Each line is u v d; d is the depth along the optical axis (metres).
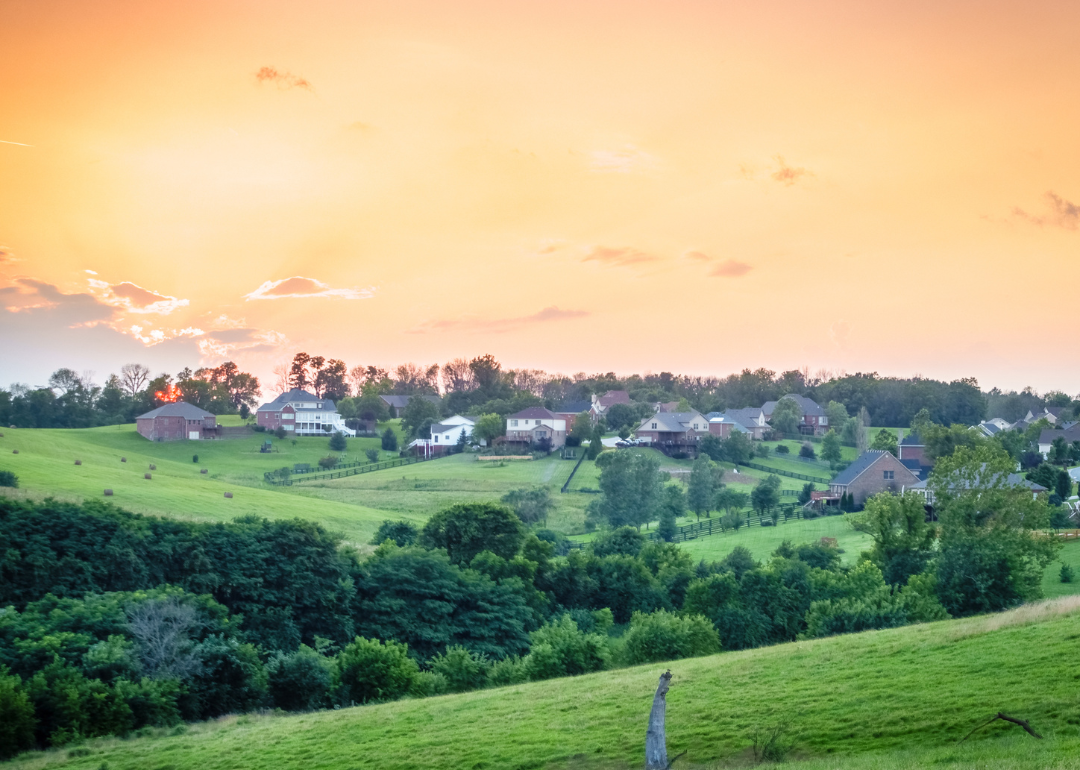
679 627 45.28
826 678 29.66
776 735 23.91
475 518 71.56
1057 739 20.41
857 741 23.28
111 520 53.25
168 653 39.62
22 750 32.78
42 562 47.97
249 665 41.06
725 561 71.56
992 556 54.62
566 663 43.00
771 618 56.47
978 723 22.91
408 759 26.58
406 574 58.56
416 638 56.06
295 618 54.09
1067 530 78.00
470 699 34.50
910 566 63.16
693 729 26.16
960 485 61.50
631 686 32.97
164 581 51.72
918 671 28.59
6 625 40.56
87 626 41.38
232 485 104.44
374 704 37.78
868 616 48.22
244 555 54.84
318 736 30.72
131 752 31.20
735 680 31.38
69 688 34.81
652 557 73.69
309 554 56.06
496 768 24.97
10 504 52.00
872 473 107.00
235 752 29.83
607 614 62.81
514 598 60.75
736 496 105.38
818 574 59.22
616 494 101.94
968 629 33.75
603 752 25.25
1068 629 30.73
